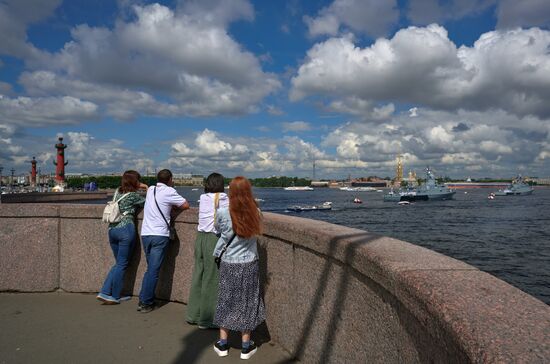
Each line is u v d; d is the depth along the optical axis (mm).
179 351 3549
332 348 2797
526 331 1390
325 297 2912
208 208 4078
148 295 4512
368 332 2355
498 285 1783
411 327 1910
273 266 3746
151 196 4578
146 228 4539
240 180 3469
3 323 4172
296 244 3314
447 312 1562
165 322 4230
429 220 73375
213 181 4164
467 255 39875
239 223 3393
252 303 3469
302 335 3250
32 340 3744
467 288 1743
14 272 5262
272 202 133875
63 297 5070
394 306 2086
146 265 5047
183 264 4789
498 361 1242
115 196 4816
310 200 148000
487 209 100500
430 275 1897
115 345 3650
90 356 3422
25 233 5285
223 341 3477
